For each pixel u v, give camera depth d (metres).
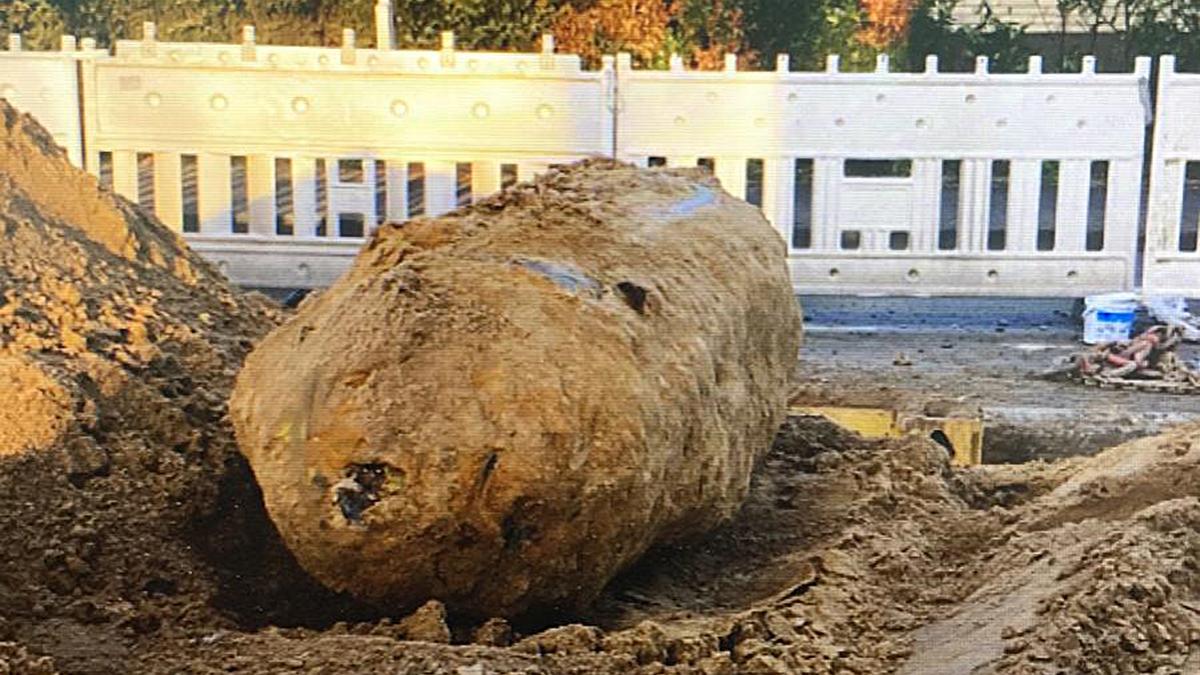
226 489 6.22
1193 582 5.46
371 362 5.12
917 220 9.61
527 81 9.54
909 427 8.20
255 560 5.97
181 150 9.69
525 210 6.32
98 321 6.93
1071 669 4.74
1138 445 6.94
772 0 11.11
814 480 6.93
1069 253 9.59
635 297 5.75
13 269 6.99
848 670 5.08
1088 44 11.44
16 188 7.43
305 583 5.81
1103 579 5.31
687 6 11.11
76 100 9.64
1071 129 9.48
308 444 5.11
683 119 9.54
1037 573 5.77
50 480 5.97
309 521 5.09
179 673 4.93
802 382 8.70
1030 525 6.44
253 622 5.61
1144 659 4.87
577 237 6.08
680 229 6.44
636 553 5.60
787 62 9.69
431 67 9.65
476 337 5.18
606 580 5.46
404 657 4.81
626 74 9.52
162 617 5.42
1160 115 9.41
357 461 5.02
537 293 5.39
